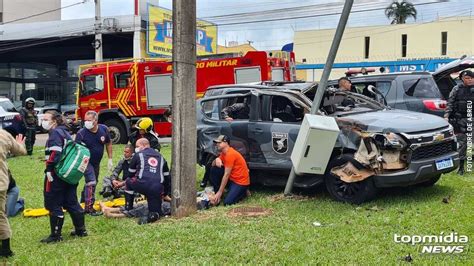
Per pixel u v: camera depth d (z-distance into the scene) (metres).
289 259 5.16
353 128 7.23
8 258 5.77
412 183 6.93
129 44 34.59
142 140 7.32
